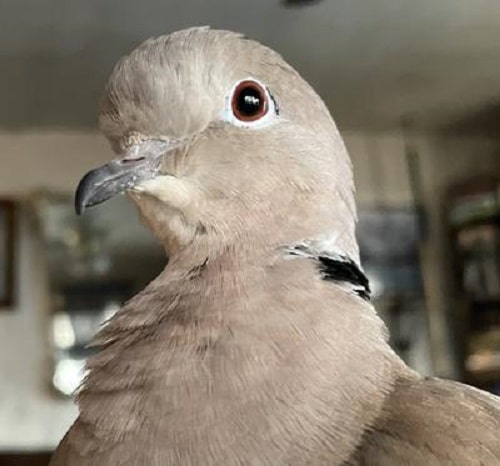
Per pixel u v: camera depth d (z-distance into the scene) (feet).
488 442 0.30
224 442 0.29
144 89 0.37
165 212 0.36
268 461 0.29
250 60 0.37
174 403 0.30
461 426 0.30
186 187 0.36
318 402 0.30
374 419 0.30
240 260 0.34
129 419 0.30
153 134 0.37
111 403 0.30
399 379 0.32
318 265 0.34
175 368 0.30
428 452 0.29
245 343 0.30
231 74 0.36
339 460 0.29
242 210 0.35
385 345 0.33
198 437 0.29
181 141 0.36
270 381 0.30
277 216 0.35
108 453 0.30
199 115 0.36
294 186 0.36
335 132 0.38
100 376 0.31
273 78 0.37
